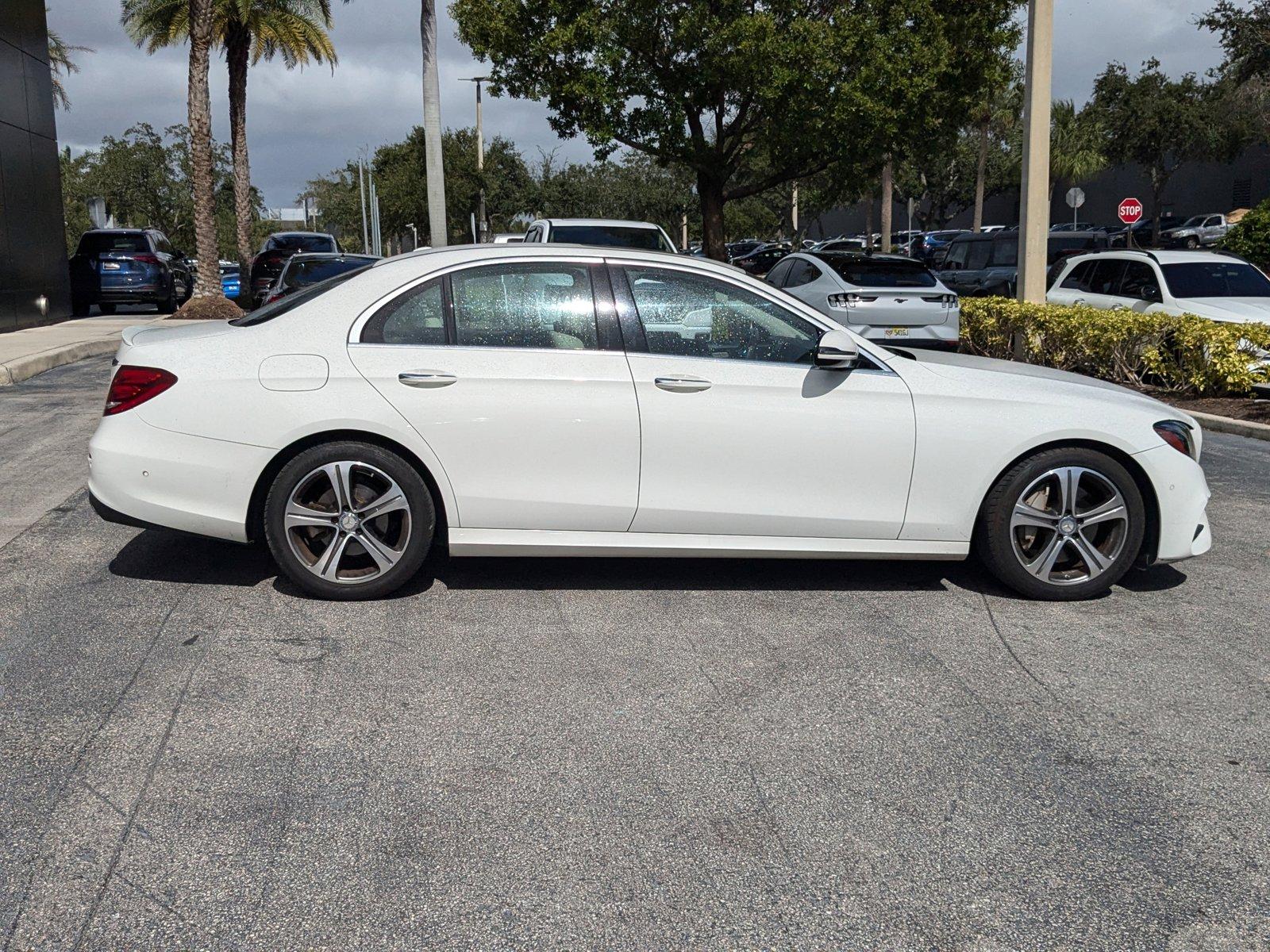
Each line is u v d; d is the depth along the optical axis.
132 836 3.06
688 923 2.73
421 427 4.85
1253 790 3.44
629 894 2.84
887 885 2.91
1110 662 4.49
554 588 5.30
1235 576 5.69
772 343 5.08
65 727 3.72
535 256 5.05
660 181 52.94
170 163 60.22
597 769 3.51
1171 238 45.81
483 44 19.44
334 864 2.95
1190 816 3.28
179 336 5.07
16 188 19.45
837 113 18.34
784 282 14.68
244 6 27.94
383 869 2.94
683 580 5.47
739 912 2.78
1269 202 21.75
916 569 5.75
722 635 4.71
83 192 62.09
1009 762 3.60
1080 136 54.00
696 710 3.96
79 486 7.17
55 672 4.18
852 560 5.87
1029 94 13.16
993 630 4.84
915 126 19.44
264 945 2.61
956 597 5.29
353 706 3.95
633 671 4.31
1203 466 8.51
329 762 3.52
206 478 4.86
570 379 4.90
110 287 24.53
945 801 3.34
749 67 18.05
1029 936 2.71
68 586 5.18
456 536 4.98
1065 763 3.60
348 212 72.50
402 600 5.09
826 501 5.07
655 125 19.80
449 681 4.18
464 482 4.91
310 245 26.83
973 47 19.78
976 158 57.50
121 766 3.46
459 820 3.19
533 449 4.90
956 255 23.56
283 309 5.12
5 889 2.80
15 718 3.78
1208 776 3.53
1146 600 5.30
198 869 2.92
